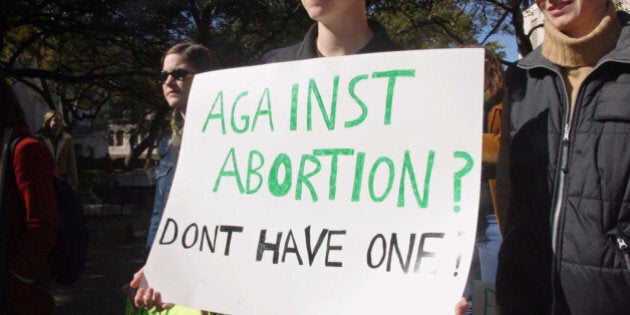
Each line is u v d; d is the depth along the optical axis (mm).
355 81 1933
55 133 8117
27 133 2629
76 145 40844
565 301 1775
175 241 2117
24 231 2572
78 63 15195
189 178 2156
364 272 1783
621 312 1692
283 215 1949
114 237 10727
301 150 1974
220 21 12352
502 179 2086
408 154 1811
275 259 1925
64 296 6320
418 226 1746
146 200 11461
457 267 1666
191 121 2211
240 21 12578
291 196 1952
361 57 1937
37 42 13305
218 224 2055
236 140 2102
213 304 1994
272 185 1995
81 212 2867
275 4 11992
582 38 1791
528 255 1883
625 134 1692
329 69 1981
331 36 2146
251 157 2057
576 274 1747
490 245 2832
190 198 2135
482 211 2787
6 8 9359
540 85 1920
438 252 1700
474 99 1770
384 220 1796
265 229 1968
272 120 2049
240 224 2016
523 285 1902
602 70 1747
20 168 2537
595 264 1714
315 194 1914
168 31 11641
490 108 2539
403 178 1801
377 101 1887
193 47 2658
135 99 17141
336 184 1891
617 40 1796
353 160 1883
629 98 1691
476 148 1734
